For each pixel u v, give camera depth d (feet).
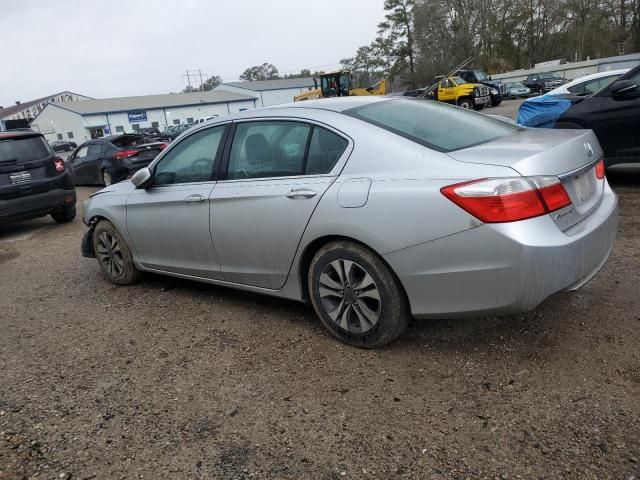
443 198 8.98
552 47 233.96
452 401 8.92
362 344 10.79
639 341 10.11
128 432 8.90
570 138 10.19
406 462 7.63
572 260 8.95
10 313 15.44
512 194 8.55
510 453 7.59
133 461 8.16
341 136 10.63
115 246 16.33
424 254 9.27
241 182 12.13
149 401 9.80
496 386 9.20
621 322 10.89
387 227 9.54
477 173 8.89
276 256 11.59
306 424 8.70
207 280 13.74
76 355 12.07
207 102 240.94
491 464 7.42
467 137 10.68
